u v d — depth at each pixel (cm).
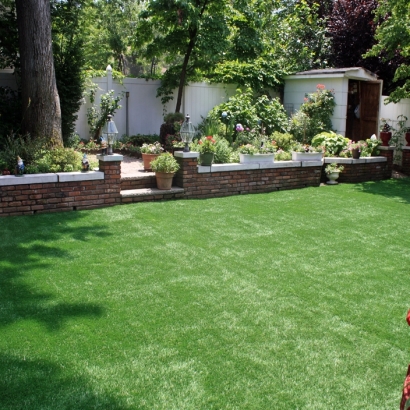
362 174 1002
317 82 1227
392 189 912
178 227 584
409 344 327
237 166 795
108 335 322
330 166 944
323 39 1611
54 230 549
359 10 1544
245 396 264
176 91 1208
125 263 457
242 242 538
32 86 765
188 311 363
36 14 749
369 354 313
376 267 476
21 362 285
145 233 554
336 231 599
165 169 718
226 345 317
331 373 290
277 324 349
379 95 1280
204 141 775
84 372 279
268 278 436
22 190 605
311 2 1788
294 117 1169
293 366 296
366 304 388
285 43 1617
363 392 273
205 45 1080
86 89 1077
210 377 280
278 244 537
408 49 1102
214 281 423
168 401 257
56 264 445
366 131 1334
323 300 393
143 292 394
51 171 652
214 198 766
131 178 726
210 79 1228
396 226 633
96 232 550
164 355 301
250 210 689
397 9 1002
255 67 1262
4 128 874
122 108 1159
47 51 766
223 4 1126
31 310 352
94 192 660
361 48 1566
